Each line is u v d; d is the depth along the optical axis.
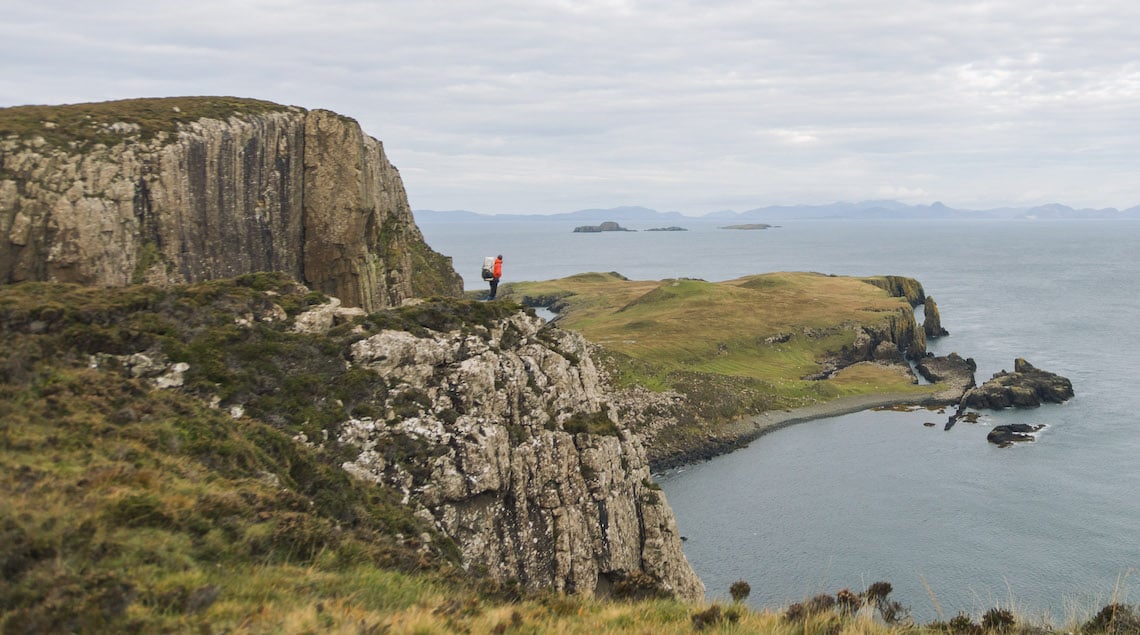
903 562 62.56
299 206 70.06
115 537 17.27
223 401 33.09
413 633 15.91
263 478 27.11
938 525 69.69
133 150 58.00
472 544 35.06
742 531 70.12
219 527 20.03
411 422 36.44
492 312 46.69
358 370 37.53
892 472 85.00
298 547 20.98
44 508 17.38
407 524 31.14
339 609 16.84
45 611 13.53
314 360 37.41
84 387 26.75
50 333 32.59
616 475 42.16
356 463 33.53
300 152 70.94
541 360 45.44
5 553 14.96
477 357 40.94
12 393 24.25
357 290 72.31
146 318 35.47
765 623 18.44
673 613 20.58
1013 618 18.53
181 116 63.44
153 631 14.02
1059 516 70.88
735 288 193.12
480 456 36.69
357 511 29.36
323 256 70.50
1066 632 17.61
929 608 55.00
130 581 15.46
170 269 58.00
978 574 60.09
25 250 51.38
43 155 54.09
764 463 90.19
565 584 37.12
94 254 53.50
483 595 22.72
